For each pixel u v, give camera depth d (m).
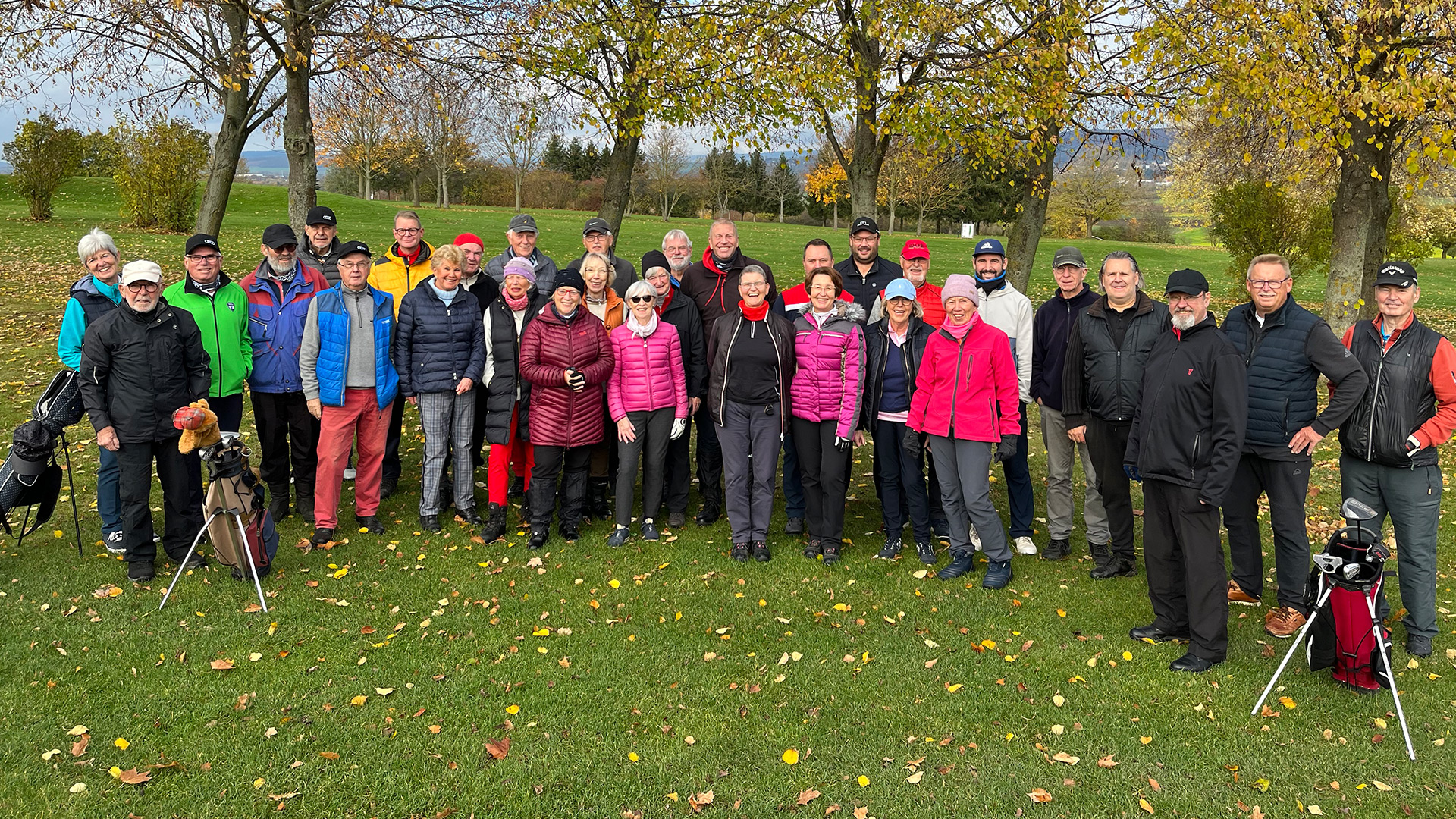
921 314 5.67
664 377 5.85
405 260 6.75
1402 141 10.68
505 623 4.75
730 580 5.38
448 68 12.65
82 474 6.99
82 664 4.21
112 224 26.11
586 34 10.63
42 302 14.44
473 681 4.14
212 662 4.23
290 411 6.05
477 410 6.70
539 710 3.92
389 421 6.02
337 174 65.69
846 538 6.21
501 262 7.10
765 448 5.66
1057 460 5.71
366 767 3.49
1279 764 3.56
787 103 10.32
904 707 3.98
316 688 4.05
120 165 25.84
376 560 5.54
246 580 5.12
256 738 3.67
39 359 10.71
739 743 3.69
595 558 5.67
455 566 5.47
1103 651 4.50
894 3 9.26
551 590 5.17
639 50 10.39
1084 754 3.64
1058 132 10.34
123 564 5.35
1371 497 4.55
